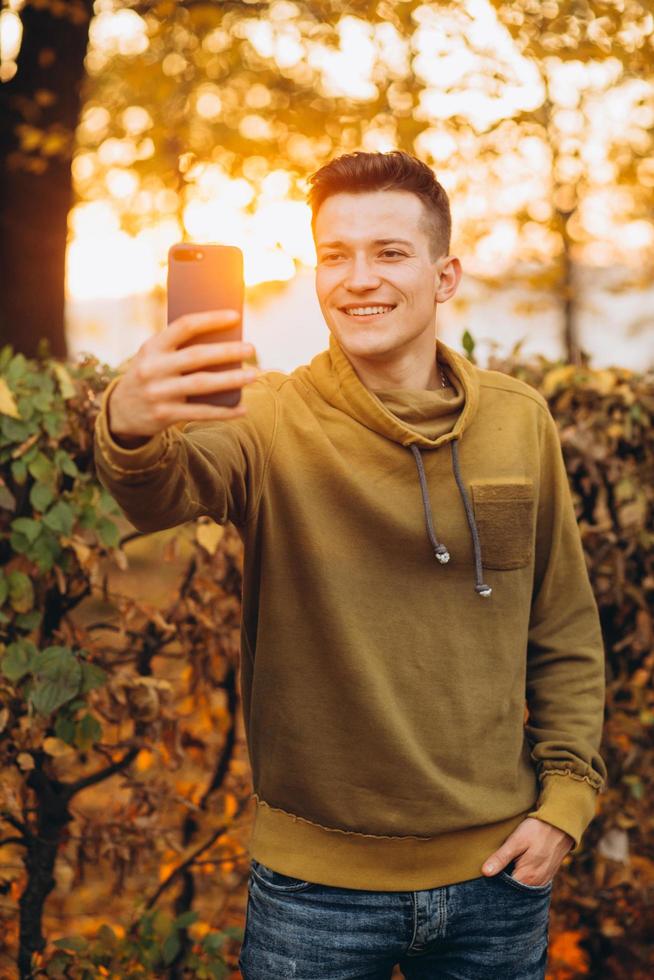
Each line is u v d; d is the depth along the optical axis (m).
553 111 6.16
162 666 3.05
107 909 3.30
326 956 1.69
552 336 8.56
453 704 1.72
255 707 1.75
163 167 6.43
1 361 2.44
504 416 1.88
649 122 6.28
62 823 2.57
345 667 1.67
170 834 2.63
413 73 5.64
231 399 1.30
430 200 1.78
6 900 2.72
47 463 2.36
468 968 1.77
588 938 3.07
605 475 2.88
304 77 5.93
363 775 1.68
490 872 1.72
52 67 5.11
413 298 1.76
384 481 1.74
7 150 5.10
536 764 1.91
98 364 2.52
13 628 2.46
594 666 1.98
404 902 1.69
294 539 1.69
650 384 2.98
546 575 1.96
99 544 2.48
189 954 2.61
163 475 1.35
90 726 2.44
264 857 1.75
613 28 5.38
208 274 1.41
